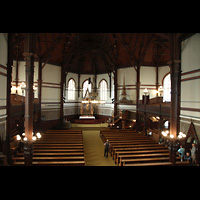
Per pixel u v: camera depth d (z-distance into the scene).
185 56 14.77
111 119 29.61
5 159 10.63
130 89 27.17
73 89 33.72
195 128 13.12
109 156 14.59
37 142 14.62
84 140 20.17
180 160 12.55
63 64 28.44
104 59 31.78
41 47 22.42
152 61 25.38
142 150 13.51
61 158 11.41
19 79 23.11
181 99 15.30
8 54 13.67
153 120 24.91
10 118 13.74
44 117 25.31
